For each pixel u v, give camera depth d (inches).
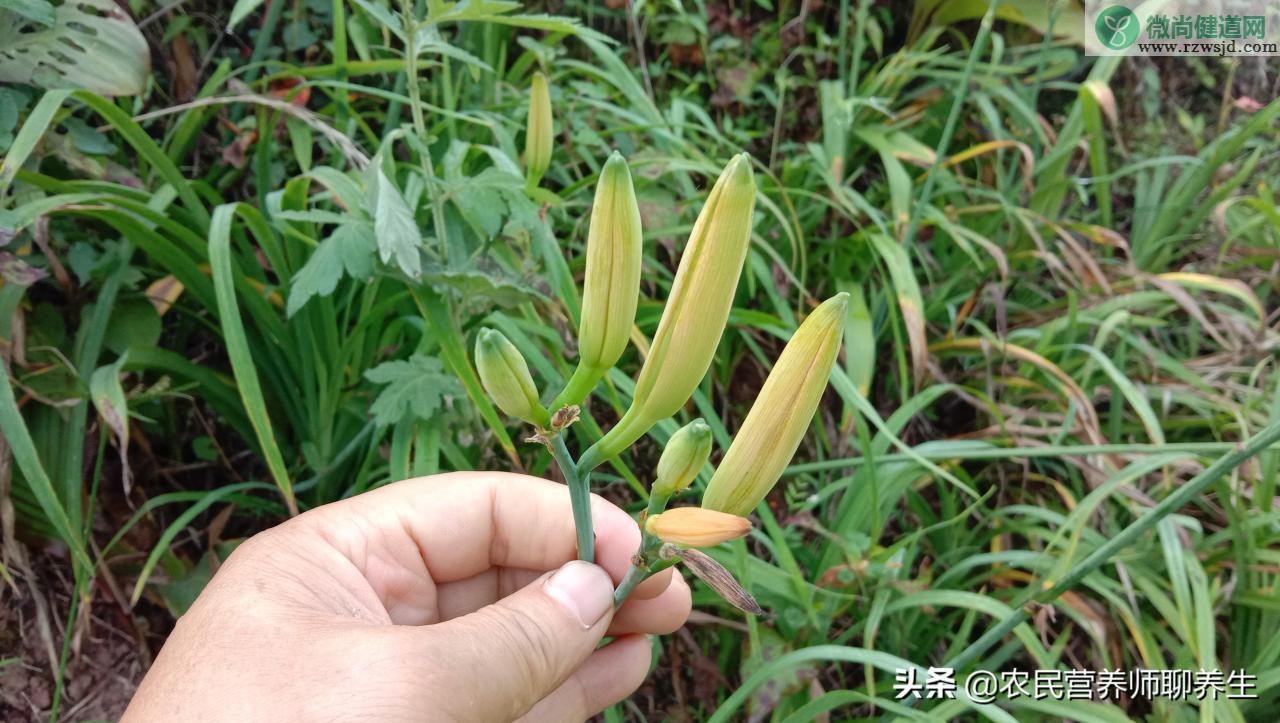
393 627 10.2
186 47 24.2
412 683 9.4
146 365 19.2
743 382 27.5
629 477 18.2
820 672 21.6
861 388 23.7
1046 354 27.4
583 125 25.4
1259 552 21.6
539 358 19.9
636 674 15.4
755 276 27.0
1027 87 34.7
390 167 18.4
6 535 18.0
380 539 13.8
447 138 23.5
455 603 15.7
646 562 8.3
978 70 32.9
